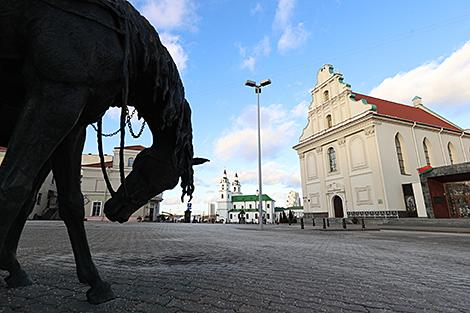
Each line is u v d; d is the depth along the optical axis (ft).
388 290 9.58
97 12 5.27
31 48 4.68
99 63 5.17
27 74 4.74
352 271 13.20
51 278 9.24
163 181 7.20
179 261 14.51
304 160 135.85
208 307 6.86
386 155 101.45
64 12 4.90
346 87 117.19
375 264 15.71
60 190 6.55
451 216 80.23
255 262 14.90
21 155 4.35
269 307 7.11
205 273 11.27
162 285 8.89
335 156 118.42
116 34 5.57
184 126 7.51
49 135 4.60
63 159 6.39
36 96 4.65
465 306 7.88
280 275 11.52
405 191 94.02
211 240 29.60
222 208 347.56
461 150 125.39
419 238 40.70
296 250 22.00
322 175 123.54
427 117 134.82
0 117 6.28
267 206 330.95
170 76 7.00
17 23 4.67
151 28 7.02
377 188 99.35
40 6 4.74
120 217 7.09
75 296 7.23
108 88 5.54
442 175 78.28
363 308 7.40
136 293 7.78
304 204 132.26
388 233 54.39
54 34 4.73
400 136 108.06
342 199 111.86
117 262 13.60
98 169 141.38
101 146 7.07
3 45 4.81
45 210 123.03
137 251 18.39
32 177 4.40
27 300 6.84
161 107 7.11
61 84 4.76
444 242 33.68
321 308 7.24
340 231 61.26
